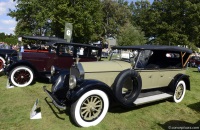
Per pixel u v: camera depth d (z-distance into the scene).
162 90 6.10
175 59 6.45
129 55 5.32
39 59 7.53
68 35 11.31
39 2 24.45
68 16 22.45
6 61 8.38
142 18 34.94
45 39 10.09
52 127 4.08
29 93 6.45
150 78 5.39
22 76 7.27
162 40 31.05
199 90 8.12
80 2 23.36
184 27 29.83
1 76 9.23
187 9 29.92
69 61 8.09
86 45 8.31
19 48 9.92
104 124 4.34
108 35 44.78
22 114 4.67
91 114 4.30
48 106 5.27
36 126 4.10
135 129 4.21
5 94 6.24
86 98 4.09
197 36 30.88
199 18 28.77
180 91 6.19
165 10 32.34
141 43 36.53
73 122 4.34
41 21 22.45
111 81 4.84
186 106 5.83
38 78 8.75
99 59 8.68
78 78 4.29
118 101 4.52
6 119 4.37
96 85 4.09
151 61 5.87
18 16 24.97
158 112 5.22
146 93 5.66
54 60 7.81
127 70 4.66
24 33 25.08
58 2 22.34
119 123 4.44
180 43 29.86
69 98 4.00
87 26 23.66
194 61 19.92
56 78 5.22
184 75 6.11
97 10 26.09
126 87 4.97
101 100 4.31
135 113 5.07
